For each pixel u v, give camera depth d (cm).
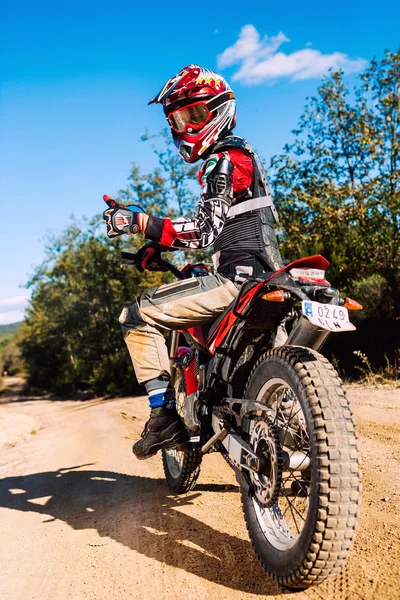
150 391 339
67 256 3969
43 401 4041
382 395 711
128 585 280
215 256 325
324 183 1602
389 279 1092
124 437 711
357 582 254
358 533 303
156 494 425
